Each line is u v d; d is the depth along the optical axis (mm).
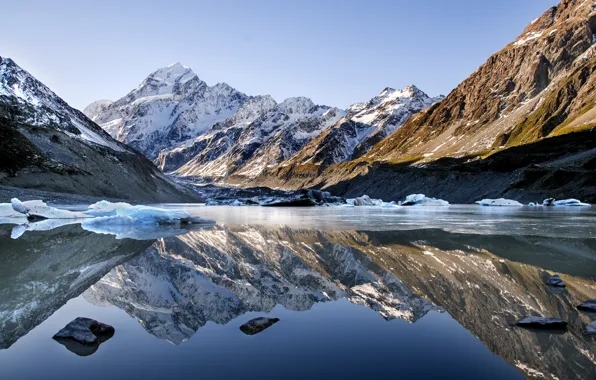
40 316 7793
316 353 5703
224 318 7570
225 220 36844
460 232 23391
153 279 11156
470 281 10648
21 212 37688
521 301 8578
